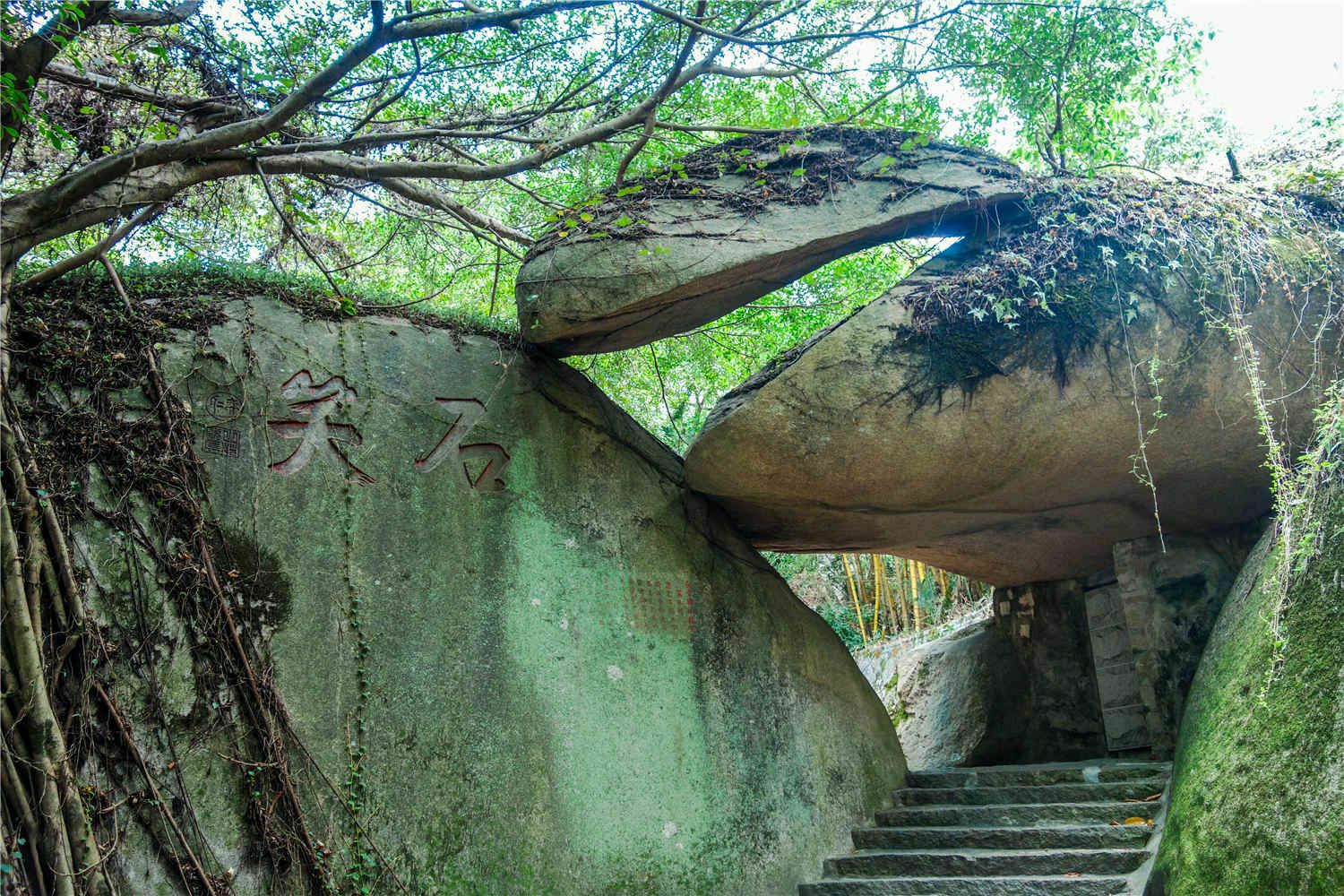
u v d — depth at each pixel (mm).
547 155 6117
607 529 6758
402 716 5477
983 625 10406
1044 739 9367
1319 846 4102
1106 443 6410
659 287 6289
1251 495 7168
